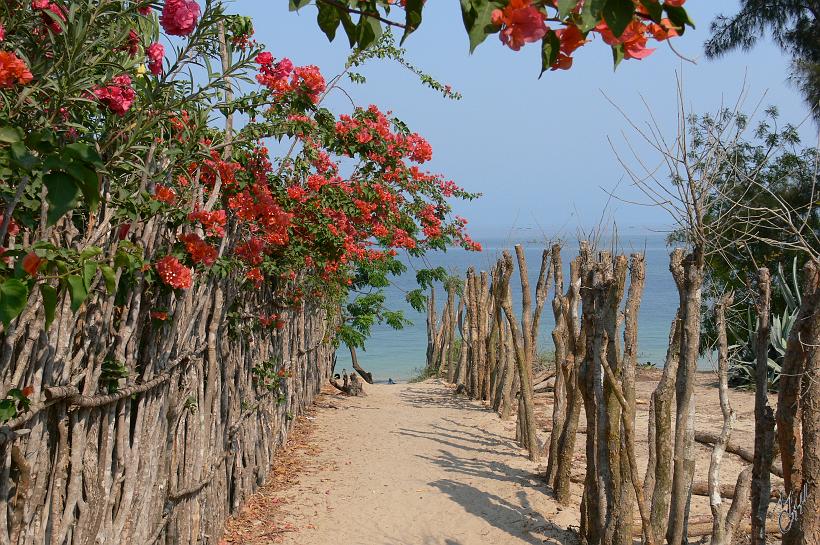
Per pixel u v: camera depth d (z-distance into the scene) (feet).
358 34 5.81
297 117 18.21
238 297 18.98
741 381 39.42
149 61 10.21
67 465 10.28
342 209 24.11
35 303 8.77
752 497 13.30
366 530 19.29
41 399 9.16
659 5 4.50
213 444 16.57
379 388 47.21
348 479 24.00
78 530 10.39
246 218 15.43
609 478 16.15
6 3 9.02
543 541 18.44
